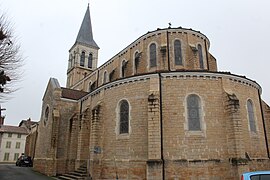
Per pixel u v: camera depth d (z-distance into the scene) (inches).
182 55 1058.1
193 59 1039.0
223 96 759.1
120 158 775.1
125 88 833.5
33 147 1683.1
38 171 1205.1
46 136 1195.3
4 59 502.6
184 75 774.5
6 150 2554.1
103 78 1476.4
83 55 2240.4
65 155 1106.7
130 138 770.8
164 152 709.3
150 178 673.0
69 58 2356.1
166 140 720.3
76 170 932.6
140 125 764.6
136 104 792.3
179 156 703.1
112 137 817.5
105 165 807.7
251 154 755.4
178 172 687.1
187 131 724.0
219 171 690.8
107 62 1453.0
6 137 2588.6
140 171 724.0
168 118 741.3
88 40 2326.5
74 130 1080.2
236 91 790.5
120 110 830.5
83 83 1769.2
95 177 800.3
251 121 810.8
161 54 1034.7
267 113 892.0
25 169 1359.5
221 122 735.7
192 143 713.0
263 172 389.1
